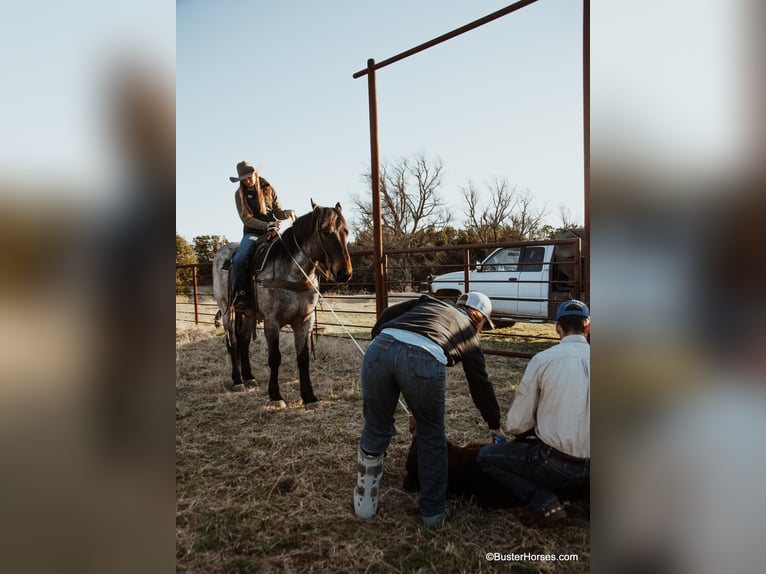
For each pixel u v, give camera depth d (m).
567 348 2.06
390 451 2.96
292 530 2.18
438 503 2.14
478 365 2.24
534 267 6.97
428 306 2.28
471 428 3.33
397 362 2.03
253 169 4.30
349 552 1.99
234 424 3.59
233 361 4.73
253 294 4.20
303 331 4.05
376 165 4.21
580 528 2.08
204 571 1.90
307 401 4.02
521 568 1.85
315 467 2.80
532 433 2.22
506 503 2.28
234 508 2.36
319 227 3.80
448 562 1.90
